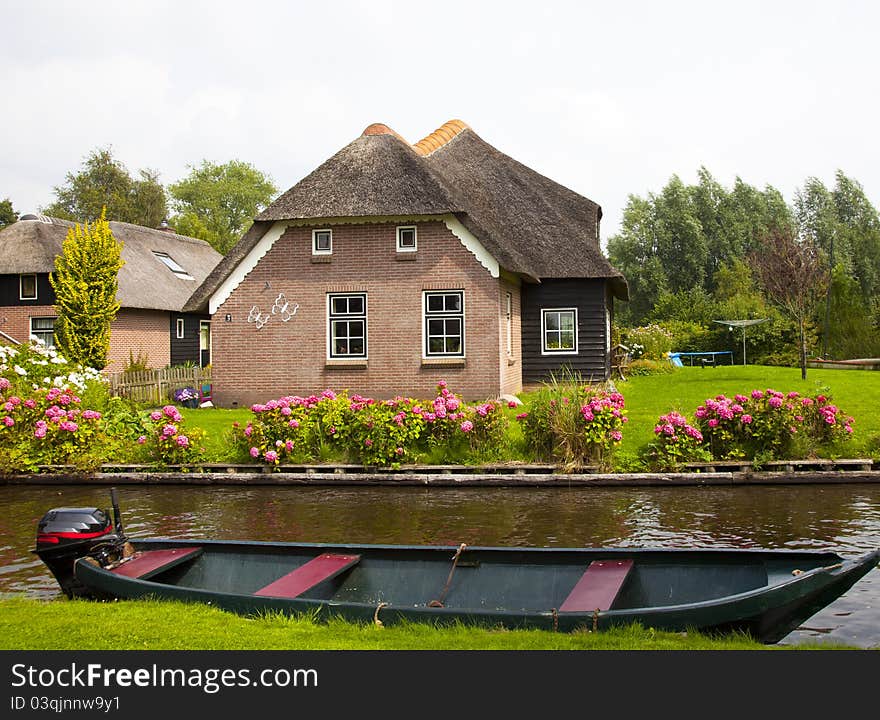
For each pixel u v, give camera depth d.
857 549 9.12
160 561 7.27
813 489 12.73
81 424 15.57
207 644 5.59
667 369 34.47
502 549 6.93
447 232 20.45
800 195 74.19
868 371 29.77
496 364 20.22
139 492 13.86
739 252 65.06
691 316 48.59
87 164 67.56
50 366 18.05
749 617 5.39
